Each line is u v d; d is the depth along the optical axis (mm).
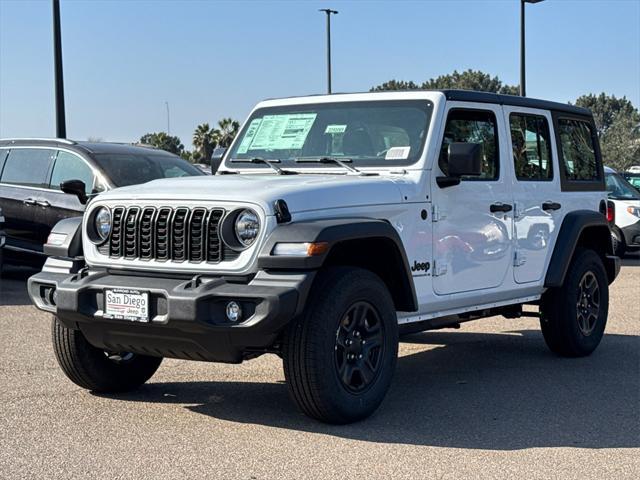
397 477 4723
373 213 5891
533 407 6273
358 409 5656
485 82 82688
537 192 7559
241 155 7082
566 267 7762
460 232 6660
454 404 6344
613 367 7730
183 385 6836
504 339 9148
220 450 5152
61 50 16734
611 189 17969
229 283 5344
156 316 5418
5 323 9516
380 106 6734
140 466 4855
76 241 6043
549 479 4730
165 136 66188
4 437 5383
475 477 4742
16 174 12570
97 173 11688
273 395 6523
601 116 94875
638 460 5078
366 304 5699
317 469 4832
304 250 5195
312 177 6176
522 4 24609
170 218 5516
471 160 6094
